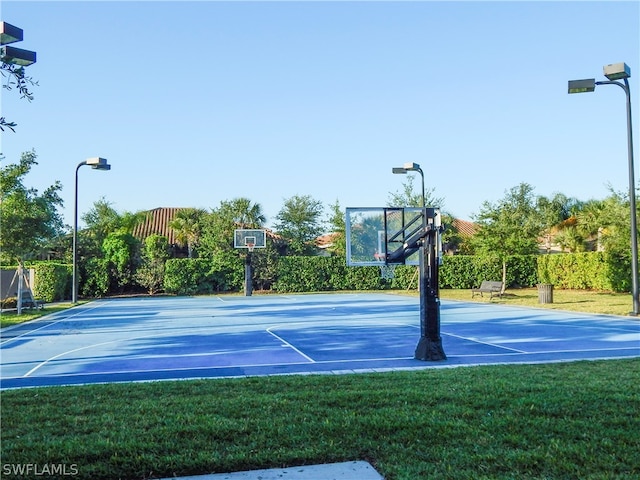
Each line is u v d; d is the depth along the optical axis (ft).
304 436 17.79
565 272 122.11
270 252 141.49
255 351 41.78
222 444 17.19
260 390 25.13
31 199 73.56
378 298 119.03
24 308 87.04
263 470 15.47
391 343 45.70
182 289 136.26
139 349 43.88
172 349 43.55
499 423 18.75
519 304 91.76
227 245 140.46
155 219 182.39
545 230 147.23
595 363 32.53
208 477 15.03
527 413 19.98
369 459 16.16
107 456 16.33
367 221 49.65
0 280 106.73
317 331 56.13
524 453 15.94
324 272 145.59
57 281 114.42
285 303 104.68
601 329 54.44
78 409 21.68
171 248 154.61
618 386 24.54
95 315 80.89
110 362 37.37
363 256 49.14
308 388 25.26
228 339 50.03
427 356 35.78
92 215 156.56
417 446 16.85
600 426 18.33
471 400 21.93
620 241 90.07
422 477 14.51
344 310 86.02
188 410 21.20
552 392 23.20
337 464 15.79
